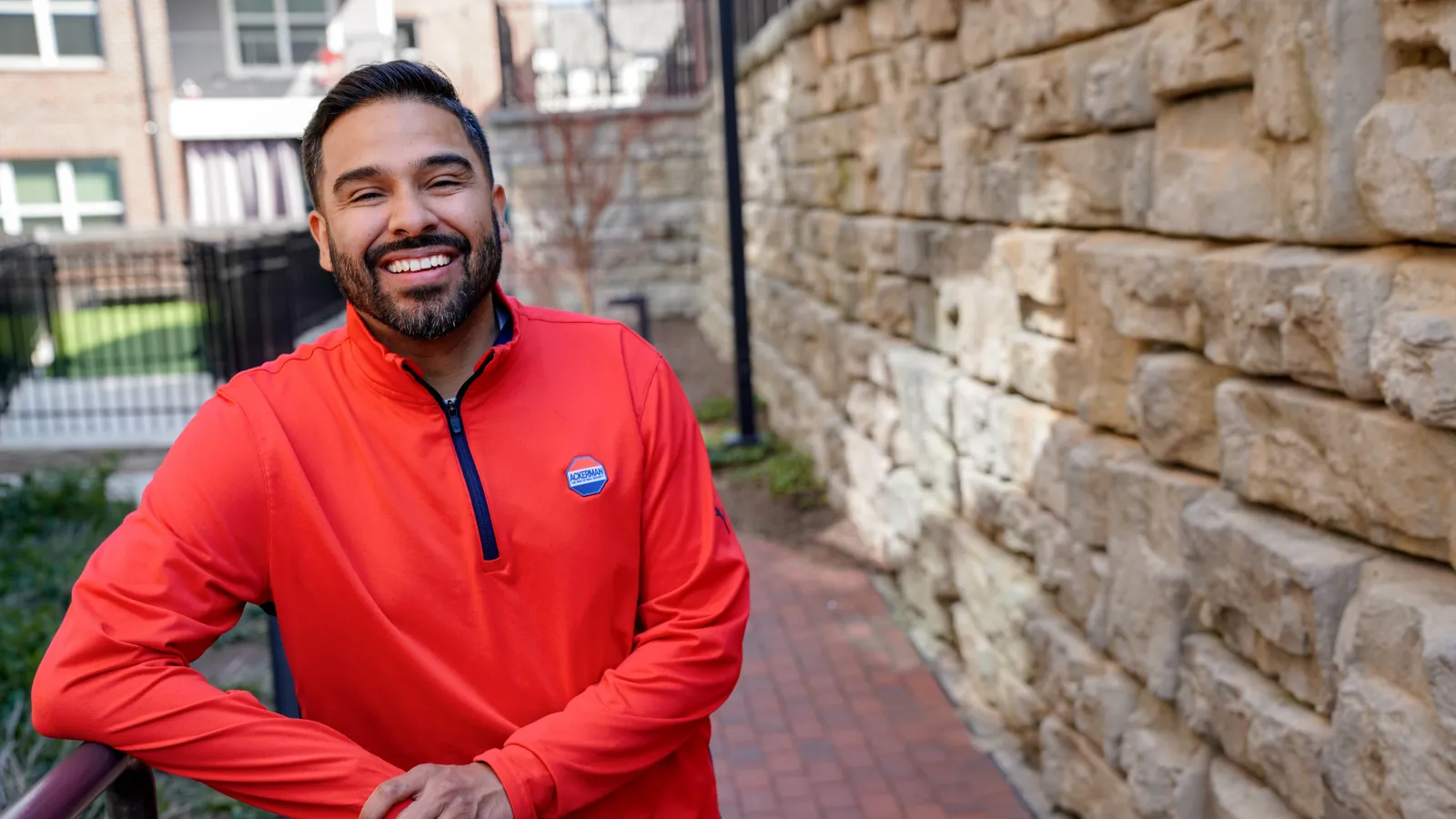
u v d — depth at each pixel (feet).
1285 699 7.78
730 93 25.50
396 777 4.78
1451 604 6.11
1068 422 11.50
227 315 31.73
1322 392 7.29
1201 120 8.62
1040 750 12.53
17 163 67.36
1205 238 8.79
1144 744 9.59
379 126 5.02
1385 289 6.51
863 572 19.11
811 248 24.45
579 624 5.25
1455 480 6.09
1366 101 6.70
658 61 56.03
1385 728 6.35
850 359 20.56
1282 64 7.21
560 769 4.94
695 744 5.69
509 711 5.24
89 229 62.44
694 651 5.32
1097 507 10.52
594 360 5.58
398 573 5.12
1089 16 10.28
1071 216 11.16
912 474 17.79
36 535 21.50
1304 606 7.25
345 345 5.41
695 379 36.76
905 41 16.72
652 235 49.01
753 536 21.38
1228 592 8.10
